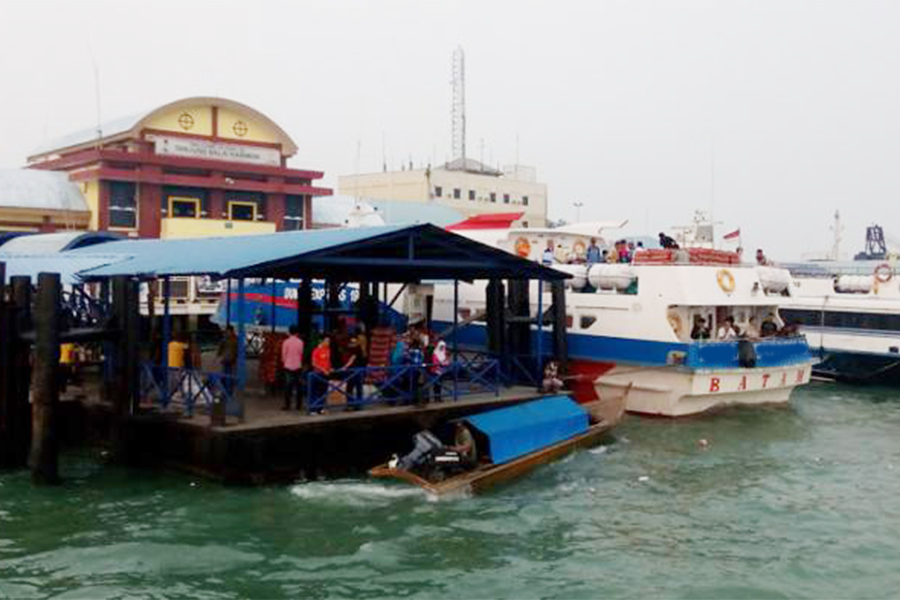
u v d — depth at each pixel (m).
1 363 18.72
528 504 17.31
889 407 28.95
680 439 23.39
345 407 19.69
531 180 86.31
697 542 15.48
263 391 22.39
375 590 13.14
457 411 20.62
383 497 17.17
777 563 14.55
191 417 18.61
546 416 21.09
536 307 29.61
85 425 21.25
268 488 17.50
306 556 14.28
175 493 17.20
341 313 25.66
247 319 34.19
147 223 43.69
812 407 28.86
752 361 26.36
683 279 25.81
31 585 13.02
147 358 26.23
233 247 21.62
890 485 19.16
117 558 14.03
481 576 13.74
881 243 57.44
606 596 13.16
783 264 46.19
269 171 47.56
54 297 17.52
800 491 18.66
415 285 32.56
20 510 16.25
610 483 18.95
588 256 30.67
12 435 18.84
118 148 45.66
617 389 27.30
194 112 45.62
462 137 82.69
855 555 14.97
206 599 12.67
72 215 42.66
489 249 21.38
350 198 58.09
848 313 34.19
